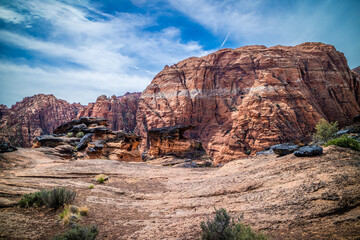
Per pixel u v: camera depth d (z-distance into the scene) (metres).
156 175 17.27
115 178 15.55
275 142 86.38
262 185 9.16
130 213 8.66
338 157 9.55
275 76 110.62
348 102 120.69
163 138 39.34
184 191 11.78
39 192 8.66
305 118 99.06
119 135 39.56
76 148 34.66
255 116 96.06
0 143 20.36
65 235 5.33
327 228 5.05
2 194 8.83
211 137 131.88
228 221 5.17
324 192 6.73
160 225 7.09
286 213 6.25
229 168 16.05
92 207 9.04
